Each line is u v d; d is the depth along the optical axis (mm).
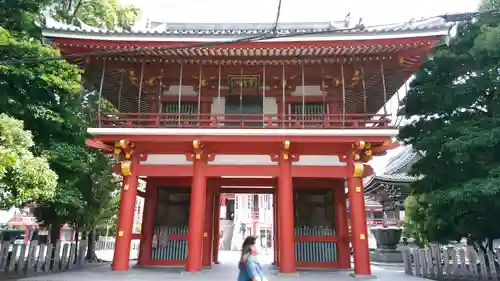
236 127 14898
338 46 14562
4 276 13359
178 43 14719
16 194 10766
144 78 16922
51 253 15672
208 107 17500
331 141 14797
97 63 15961
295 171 15430
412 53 14977
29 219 46219
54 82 13305
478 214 15891
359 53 15219
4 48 12305
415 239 25656
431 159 17188
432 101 17797
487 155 15211
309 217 18625
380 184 27812
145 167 15773
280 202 14953
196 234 14688
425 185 17734
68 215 18547
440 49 17188
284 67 16141
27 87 14219
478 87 16000
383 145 14953
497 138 13867
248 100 17641
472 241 17859
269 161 15805
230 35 14523
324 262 17562
